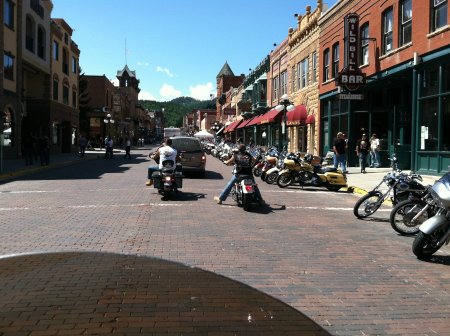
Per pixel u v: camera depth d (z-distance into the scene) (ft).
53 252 24.39
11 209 38.63
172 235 28.99
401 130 75.66
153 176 45.32
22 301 17.01
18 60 112.68
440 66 56.29
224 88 322.14
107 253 24.29
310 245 27.07
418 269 22.53
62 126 159.63
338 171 54.49
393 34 68.08
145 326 14.98
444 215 23.80
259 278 20.52
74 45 168.66
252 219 35.04
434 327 15.66
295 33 118.93
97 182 61.26
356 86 73.05
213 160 123.03
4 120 105.70
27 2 118.11
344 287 19.62
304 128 114.11
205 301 17.42
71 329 14.64
